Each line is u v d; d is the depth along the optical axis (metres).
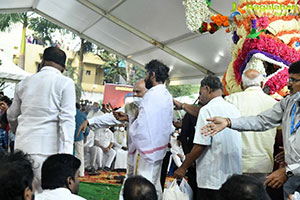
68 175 2.26
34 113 3.02
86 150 8.84
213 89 3.06
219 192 1.65
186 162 2.95
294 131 2.45
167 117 3.23
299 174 2.32
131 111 3.78
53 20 12.07
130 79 30.50
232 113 2.95
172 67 10.88
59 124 3.04
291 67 2.54
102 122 3.76
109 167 9.26
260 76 3.22
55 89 3.05
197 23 4.40
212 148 2.89
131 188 1.89
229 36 7.61
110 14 9.45
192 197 3.30
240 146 2.93
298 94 2.43
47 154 2.98
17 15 26.25
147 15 8.52
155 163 3.19
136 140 3.14
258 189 1.56
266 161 2.94
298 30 4.21
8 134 5.63
